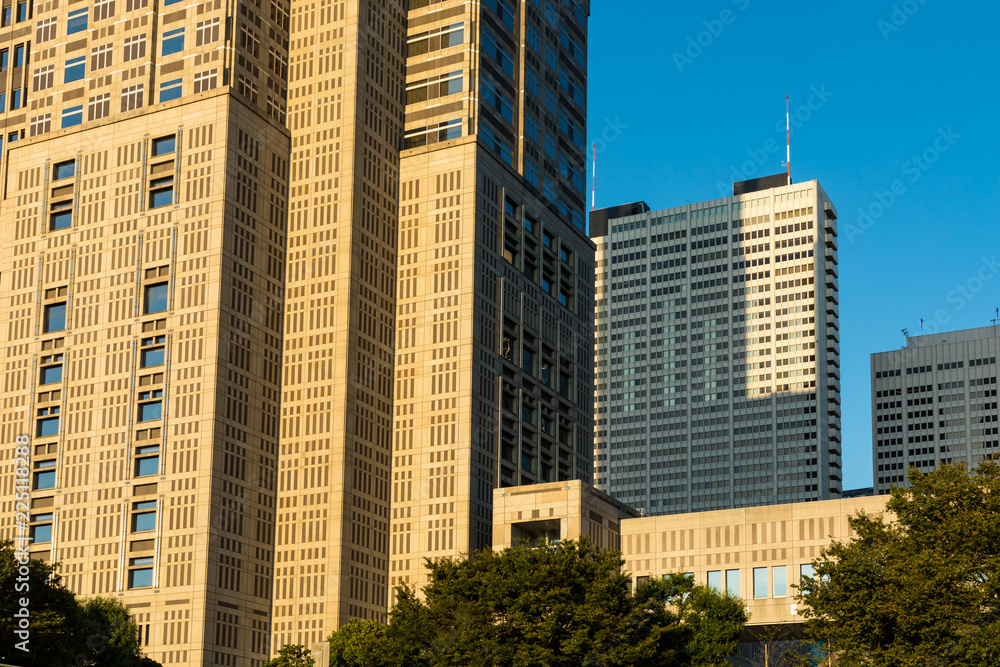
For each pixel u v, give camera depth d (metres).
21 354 170.75
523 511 166.88
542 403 186.50
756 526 159.12
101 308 167.25
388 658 104.19
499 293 180.00
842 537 153.00
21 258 174.62
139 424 161.00
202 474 155.38
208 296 161.12
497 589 103.94
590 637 100.81
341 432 165.75
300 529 164.50
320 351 169.50
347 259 170.88
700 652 111.12
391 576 169.38
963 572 88.44
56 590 114.56
